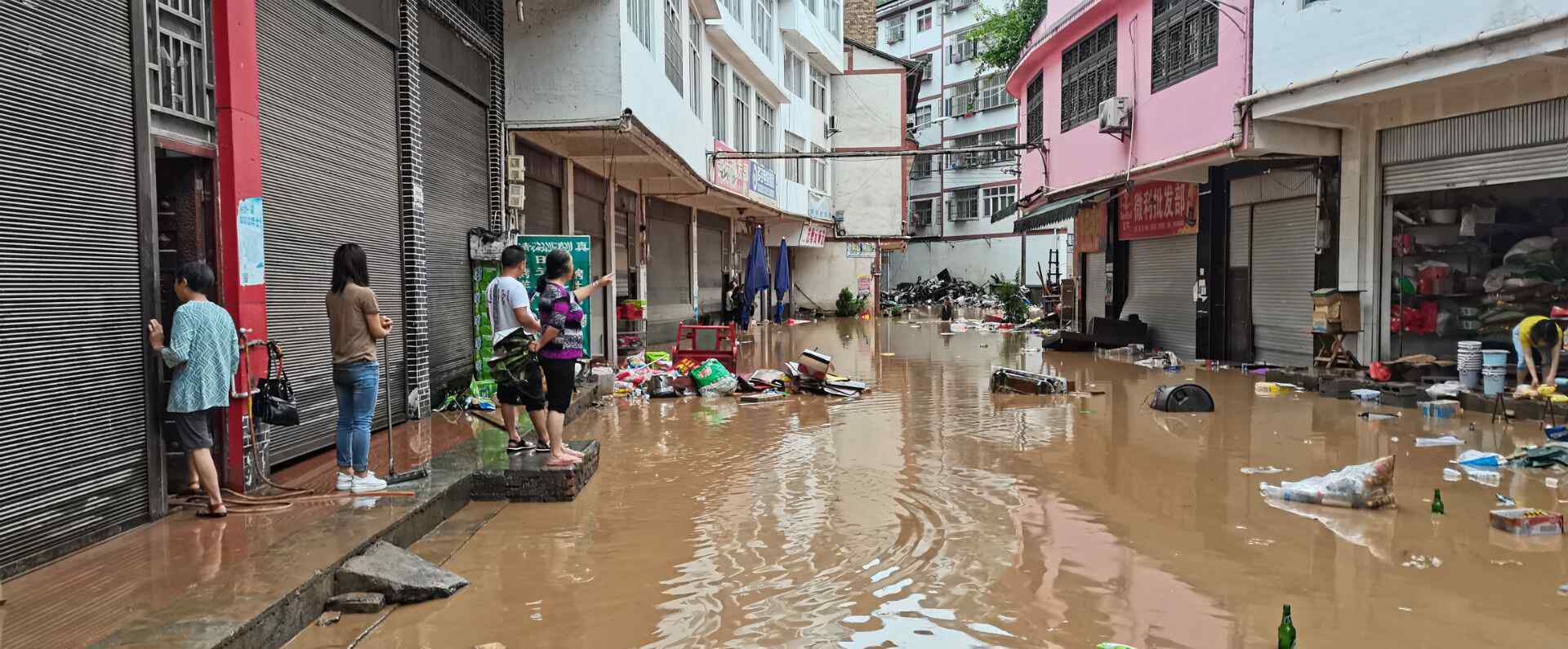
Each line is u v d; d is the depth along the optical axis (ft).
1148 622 13.99
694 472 25.25
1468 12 31.83
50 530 15.35
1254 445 28.09
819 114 114.01
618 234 61.31
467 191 37.88
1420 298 39.73
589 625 14.20
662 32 51.19
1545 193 34.88
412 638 13.73
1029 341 75.25
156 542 16.25
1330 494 20.63
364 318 20.08
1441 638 13.23
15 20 14.70
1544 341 31.96
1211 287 54.44
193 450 17.47
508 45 41.34
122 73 17.04
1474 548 17.42
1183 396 35.19
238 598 13.35
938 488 22.91
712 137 70.38
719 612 14.67
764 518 20.26
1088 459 26.35
